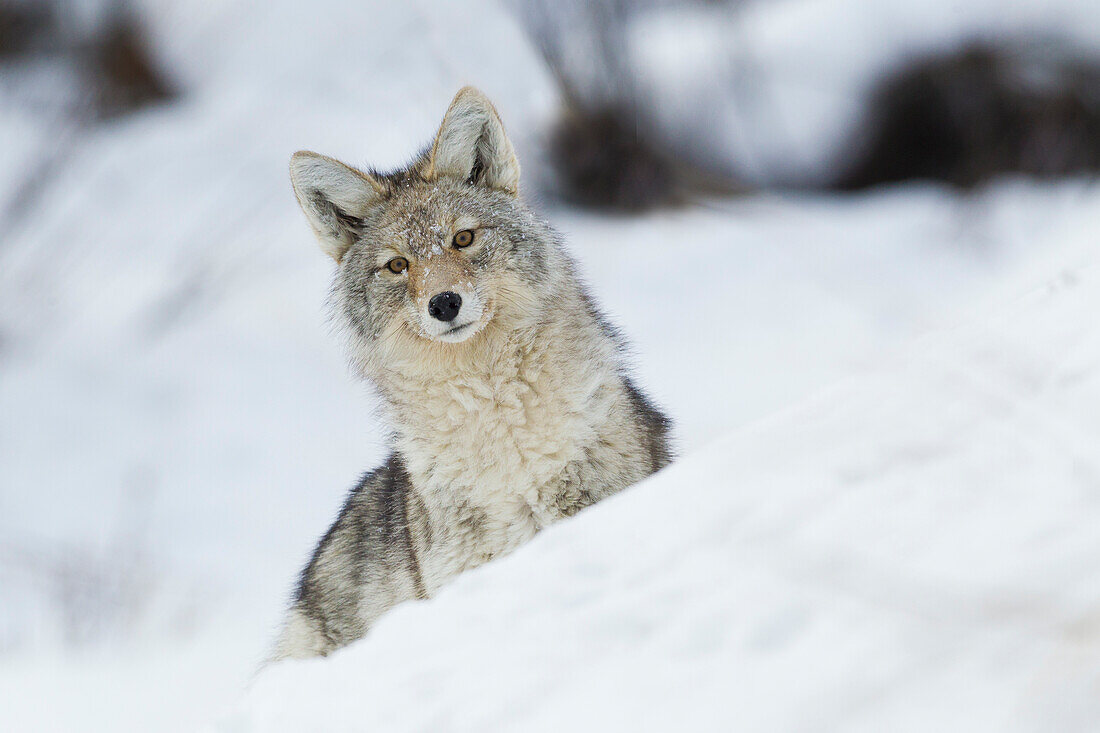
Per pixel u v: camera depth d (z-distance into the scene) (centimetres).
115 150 2467
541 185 2180
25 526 1462
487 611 356
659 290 1845
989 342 388
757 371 1461
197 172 2381
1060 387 339
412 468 720
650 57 2308
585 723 279
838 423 374
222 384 1870
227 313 2072
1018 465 307
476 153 768
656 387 1491
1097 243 587
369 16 2541
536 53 2255
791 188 2211
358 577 794
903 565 275
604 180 2136
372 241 748
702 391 1438
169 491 1571
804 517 321
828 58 2227
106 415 1812
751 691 262
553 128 2192
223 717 390
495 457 697
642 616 313
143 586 1240
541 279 726
